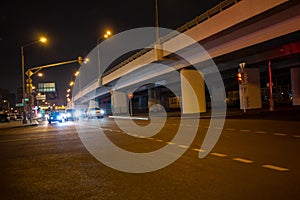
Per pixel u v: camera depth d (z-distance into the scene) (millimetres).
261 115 30984
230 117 30859
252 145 12266
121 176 8336
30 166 10547
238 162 9227
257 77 44750
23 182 8289
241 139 14164
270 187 6594
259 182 7004
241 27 25375
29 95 46188
